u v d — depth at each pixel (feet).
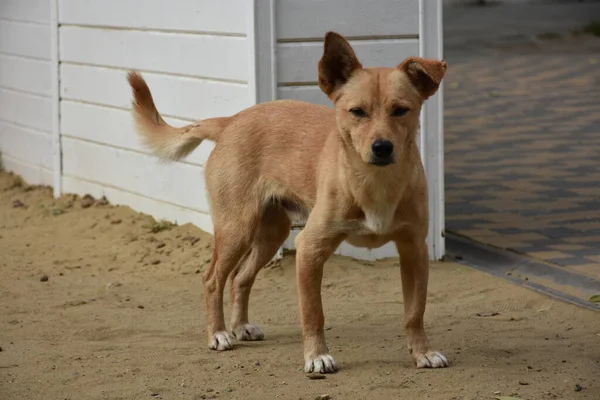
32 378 20.31
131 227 33.58
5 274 29.40
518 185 39.34
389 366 20.79
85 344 22.85
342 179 20.22
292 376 20.27
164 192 33.65
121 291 27.76
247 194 22.90
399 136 19.42
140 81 25.04
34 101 41.04
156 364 21.22
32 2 40.11
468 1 118.52
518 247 30.78
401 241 20.83
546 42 86.69
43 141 40.78
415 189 20.33
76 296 27.17
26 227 35.24
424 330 23.27
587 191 37.88
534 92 62.69
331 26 28.86
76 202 37.37
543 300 25.79
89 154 37.24
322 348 20.68
